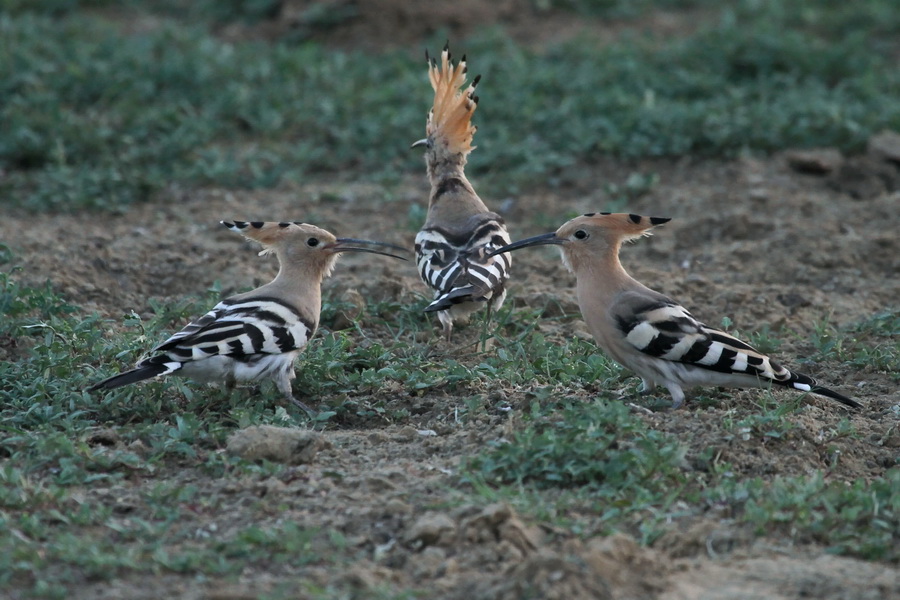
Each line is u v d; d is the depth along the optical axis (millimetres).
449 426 9922
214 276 14219
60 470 8938
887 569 7672
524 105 19641
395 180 17656
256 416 9891
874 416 10562
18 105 18766
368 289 13516
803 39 22359
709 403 10406
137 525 8117
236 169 17734
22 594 7152
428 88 20250
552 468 8711
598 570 7305
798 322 13305
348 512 8273
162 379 10531
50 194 16578
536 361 11219
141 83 19766
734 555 7816
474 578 7410
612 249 10430
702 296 14039
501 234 12414
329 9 23844
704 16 25297
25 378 10547
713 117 18688
